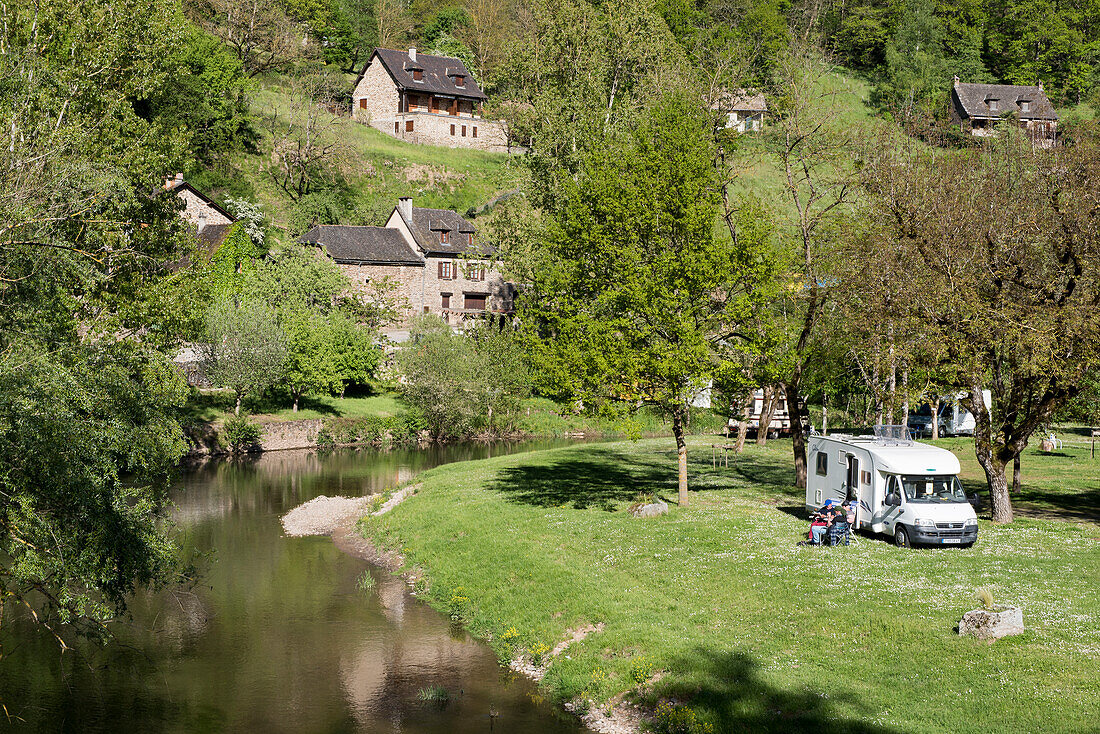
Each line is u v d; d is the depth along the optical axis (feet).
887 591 75.36
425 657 82.12
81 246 80.59
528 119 235.61
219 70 352.28
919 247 99.35
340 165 375.45
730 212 130.31
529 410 265.95
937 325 99.04
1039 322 91.40
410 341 253.44
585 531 105.60
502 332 257.75
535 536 105.81
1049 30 456.45
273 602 99.50
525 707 70.28
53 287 72.38
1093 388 107.04
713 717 59.82
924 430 222.28
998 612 64.44
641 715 64.34
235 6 411.95
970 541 89.97
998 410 120.06
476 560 103.14
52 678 77.87
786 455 172.65
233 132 352.90
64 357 72.49
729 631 72.74
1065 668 58.18
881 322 104.58
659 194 108.78
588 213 114.32
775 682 62.23
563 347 109.70
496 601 91.50
